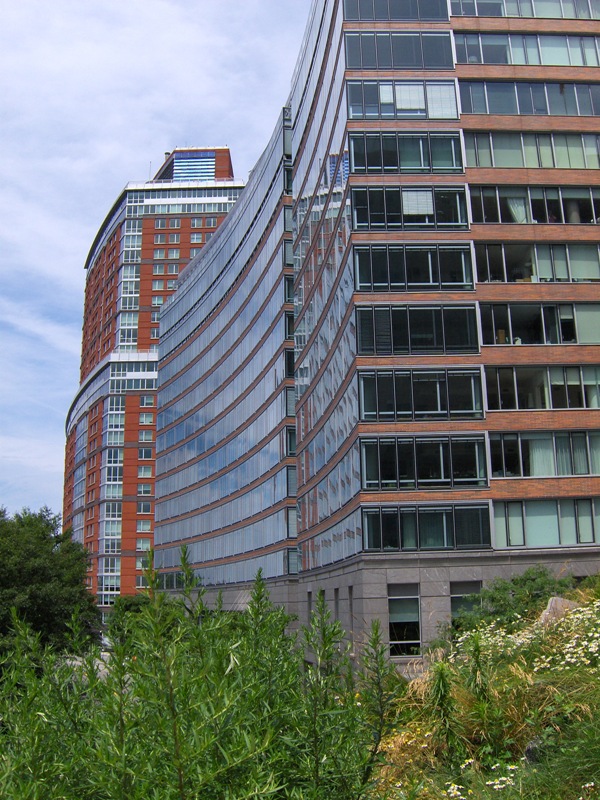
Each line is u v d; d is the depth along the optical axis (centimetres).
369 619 3912
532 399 4206
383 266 4297
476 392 4178
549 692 1073
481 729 1042
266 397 6900
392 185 4403
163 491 10538
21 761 579
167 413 10606
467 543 4025
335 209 4856
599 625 1309
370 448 4088
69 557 4650
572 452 4172
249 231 7694
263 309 7069
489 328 4262
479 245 4366
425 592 3959
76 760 602
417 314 4244
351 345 4319
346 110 4512
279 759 644
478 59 4616
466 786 938
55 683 680
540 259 4381
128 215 15650
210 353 9025
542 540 4069
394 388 4153
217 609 741
